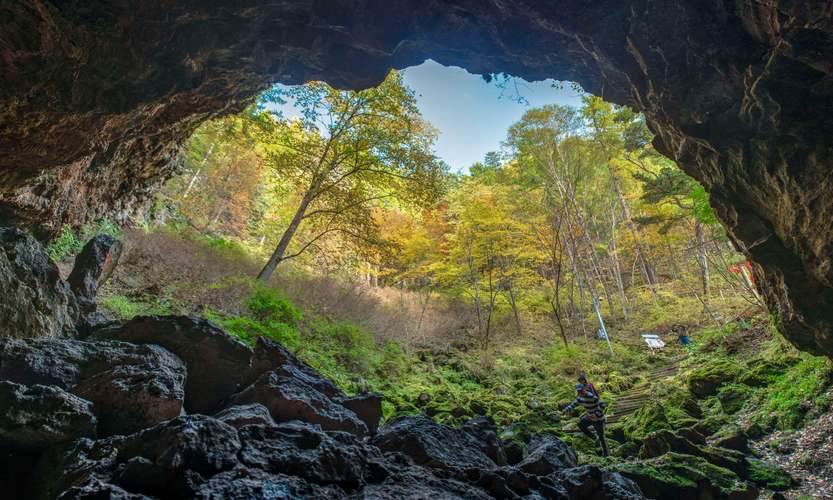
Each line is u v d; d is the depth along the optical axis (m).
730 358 13.27
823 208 5.46
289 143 14.49
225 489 2.46
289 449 3.18
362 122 14.36
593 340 20.00
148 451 2.80
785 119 5.22
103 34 5.49
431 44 7.84
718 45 5.38
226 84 7.98
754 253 7.27
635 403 12.45
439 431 4.60
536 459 5.00
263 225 26.22
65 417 3.29
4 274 4.57
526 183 21.84
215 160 24.03
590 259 24.77
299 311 11.20
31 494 2.98
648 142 18.08
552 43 7.36
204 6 6.00
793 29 4.44
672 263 28.78
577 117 19.64
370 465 3.35
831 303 6.44
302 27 7.02
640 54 6.16
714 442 8.34
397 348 14.78
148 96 6.87
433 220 24.16
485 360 16.67
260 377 4.98
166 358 4.87
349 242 16.44
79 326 5.62
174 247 12.97
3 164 6.79
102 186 10.41
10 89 5.51
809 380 9.24
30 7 4.80
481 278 22.48
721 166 6.79
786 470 7.25
